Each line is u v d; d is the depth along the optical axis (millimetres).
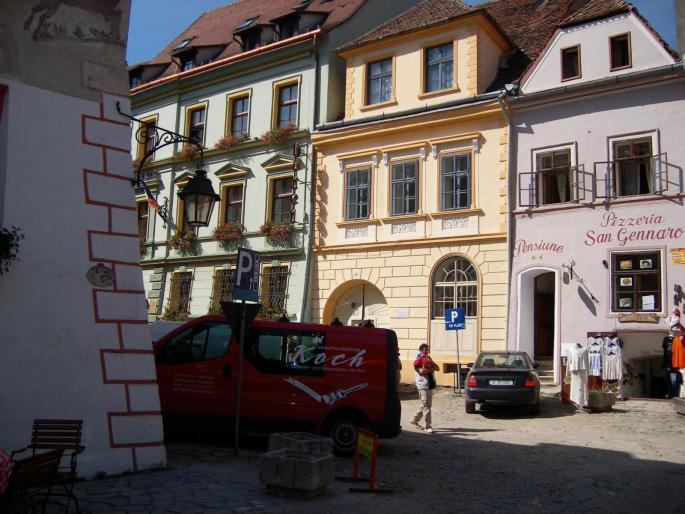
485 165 20859
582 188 19078
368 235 22984
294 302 24234
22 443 7715
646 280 18016
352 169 23703
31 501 5801
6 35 8383
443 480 8922
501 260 20141
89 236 8656
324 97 24828
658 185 17953
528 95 20125
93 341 8445
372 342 10875
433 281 21438
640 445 11594
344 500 7656
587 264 18703
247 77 27359
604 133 19016
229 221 27188
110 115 9156
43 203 8336
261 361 10719
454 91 21828
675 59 18094
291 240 24828
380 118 22938
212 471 8758
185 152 28359
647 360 18812
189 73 29016
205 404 10664
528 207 19875
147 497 7223
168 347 11008
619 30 19172
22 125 8328
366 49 23938
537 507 7523
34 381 7934
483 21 21719
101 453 8242
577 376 15680
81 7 9086
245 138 26672
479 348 20172
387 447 11383
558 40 20172
